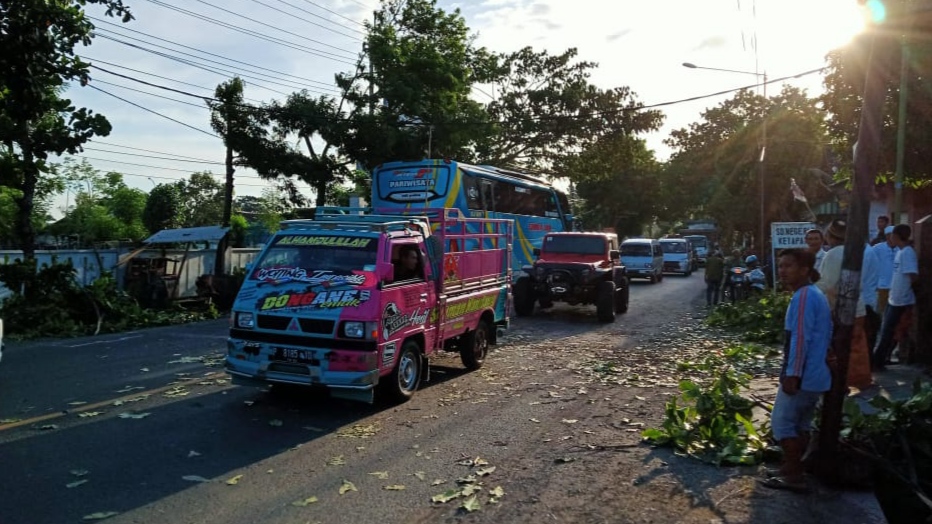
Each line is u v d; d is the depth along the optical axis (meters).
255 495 5.00
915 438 5.60
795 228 16.45
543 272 16.78
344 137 21.77
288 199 23.95
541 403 7.95
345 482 5.26
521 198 21.59
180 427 6.72
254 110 21.45
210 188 48.75
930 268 8.93
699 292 26.47
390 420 7.11
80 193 32.81
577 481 5.32
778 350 11.66
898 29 4.95
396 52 22.44
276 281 7.50
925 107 10.06
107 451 5.95
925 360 9.03
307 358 6.96
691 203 40.00
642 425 6.97
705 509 4.75
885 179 11.95
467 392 8.50
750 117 33.28
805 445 5.08
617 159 31.66
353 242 7.73
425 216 8.89
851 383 7.75
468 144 25.12
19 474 5.34
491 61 29.22
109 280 15.38
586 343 12.83
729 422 6.15
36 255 17.11
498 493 5.05
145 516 4.58
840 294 5.12
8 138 12.18
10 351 11.37
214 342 12.48
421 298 8.08
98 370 9.63
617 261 18.38
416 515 4.67
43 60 9.66
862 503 4.82
